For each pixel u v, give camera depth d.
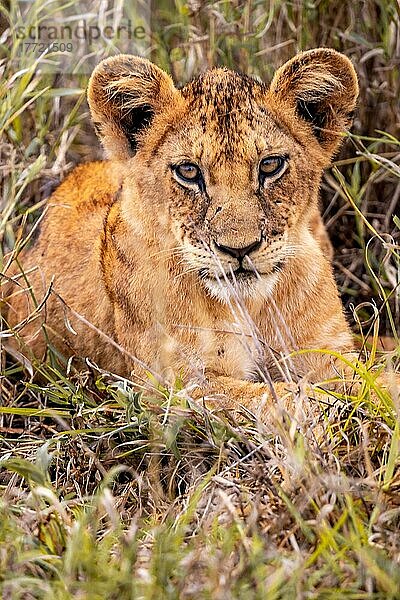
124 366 7.30
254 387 6.48
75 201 8.09
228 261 6.33
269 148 6.49
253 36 8.77
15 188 8.12
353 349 7.21
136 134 6.92
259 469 5.33
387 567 4.50
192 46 9.10
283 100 6.73
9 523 5.08
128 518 5.52
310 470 5.08
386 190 8.78
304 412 5.59
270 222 6.47
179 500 5.57
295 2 8.85
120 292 7.07
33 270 7.55
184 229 6.55
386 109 8.68
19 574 4.66
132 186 6.93
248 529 4.81
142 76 6.80
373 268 8.38
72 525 5.11
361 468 5.39
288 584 4.41
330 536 4.62
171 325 6.79
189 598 4.40
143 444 6.02
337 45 8.81
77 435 6.14
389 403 5.74
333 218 8.62
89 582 4.47
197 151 6.46
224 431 5.75
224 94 6.57
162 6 9.73
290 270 6.79
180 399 6.07
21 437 6.63
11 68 8.74
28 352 7.54
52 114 9.15
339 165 8.81
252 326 5.83
